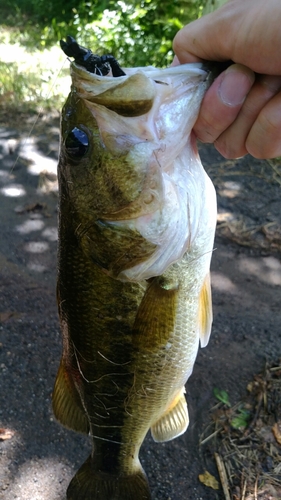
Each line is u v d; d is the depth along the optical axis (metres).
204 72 0.18
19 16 1.51
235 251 0.57
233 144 0.19
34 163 0.75
